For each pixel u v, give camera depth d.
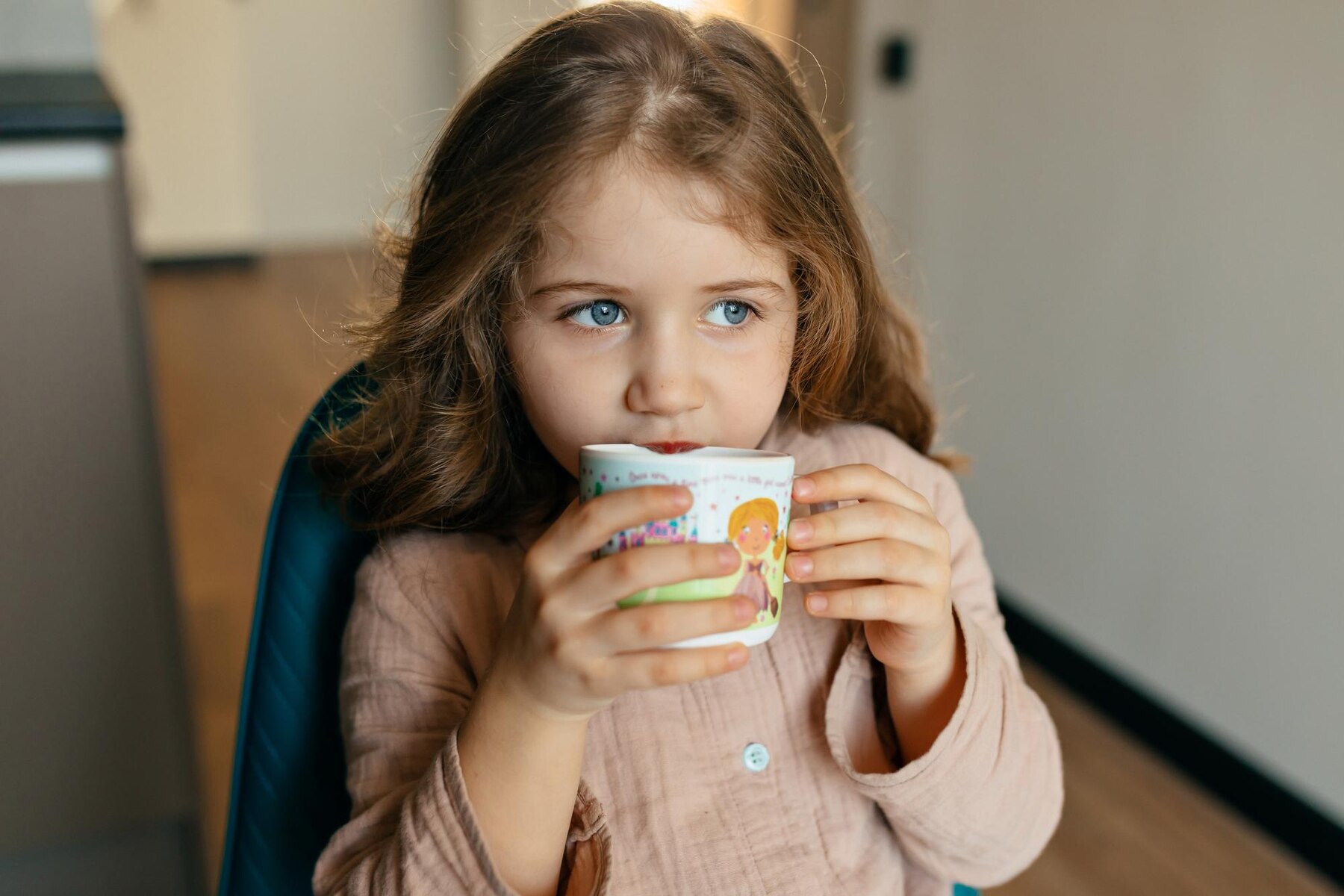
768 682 0.82
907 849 0.81
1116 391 2.09
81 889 1.46
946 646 0.75
